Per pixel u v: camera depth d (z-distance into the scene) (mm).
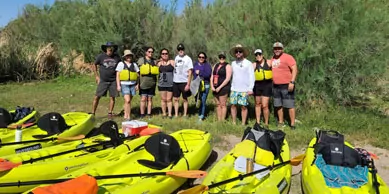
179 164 6262
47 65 19359
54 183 5082
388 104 12500
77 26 21406
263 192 4973
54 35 24359
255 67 9422
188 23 18891
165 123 9922
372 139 8938
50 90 16047
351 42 11031
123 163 6156
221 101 9852
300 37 11555
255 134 6602
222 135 9141
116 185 5500
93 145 6828
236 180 5363
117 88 10133
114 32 19594
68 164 6105
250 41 12078
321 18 11617
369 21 11391
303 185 5922
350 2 11234
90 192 4602
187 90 10242
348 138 9039
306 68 11406
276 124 10086
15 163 5578
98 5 20891
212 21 17547
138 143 7148
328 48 11102
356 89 11648
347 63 11336
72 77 19219
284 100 9328
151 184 5410
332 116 10672
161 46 19734
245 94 9383
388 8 12516
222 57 9617
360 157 5977
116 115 11273
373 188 5375
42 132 7863
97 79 10586
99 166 5820
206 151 7137
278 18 11555
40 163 5855
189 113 11406
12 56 18438
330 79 11414
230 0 16328
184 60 10172
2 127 7828
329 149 6043
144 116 10648
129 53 9992
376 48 11508
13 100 13719
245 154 6188
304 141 8570
